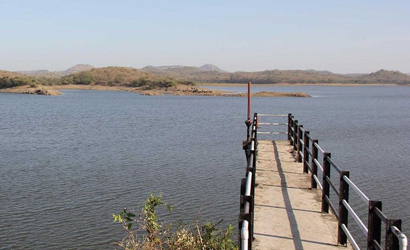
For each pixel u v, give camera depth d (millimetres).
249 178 6074
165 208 19922
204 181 25297
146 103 117375
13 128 54938
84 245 16266
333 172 27484
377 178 26000
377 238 5066
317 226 7852
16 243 16625
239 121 64625
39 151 36562
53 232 17406
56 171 28266
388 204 20656
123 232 17250
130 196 22219
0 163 31000
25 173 27703
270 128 54031
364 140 43344
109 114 78562
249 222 5164
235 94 175125
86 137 45719
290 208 8859
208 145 39469
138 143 41000
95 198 21922
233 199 21547
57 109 92688
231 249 7781
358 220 5852
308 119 69438
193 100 135250
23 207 20656
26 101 126688
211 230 8336
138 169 28734
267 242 7113
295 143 15375
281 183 10828
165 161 31547
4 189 23734
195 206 20328
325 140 43344
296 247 6930
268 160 13711
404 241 4090
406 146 39188
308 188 10375
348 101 132250
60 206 20656
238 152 35500
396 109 96062
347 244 7043
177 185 24375
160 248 8297
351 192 22812
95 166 29844
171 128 54750
